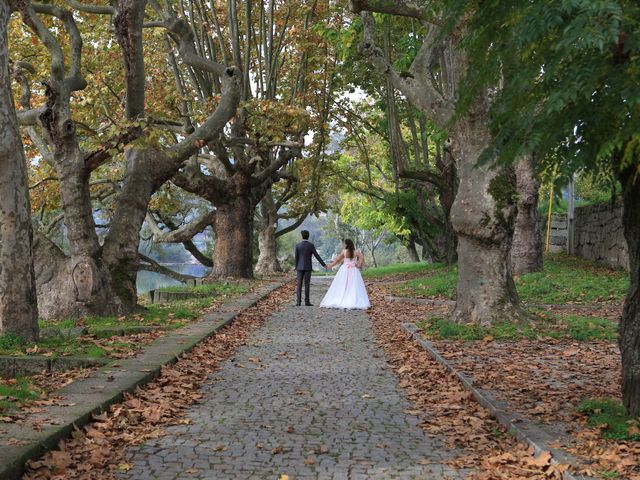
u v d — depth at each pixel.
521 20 4.10
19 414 6.01
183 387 8.25
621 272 22.06
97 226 35.84
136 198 15.19
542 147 4.40
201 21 26.33
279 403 7.59
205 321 14.55
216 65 18.62
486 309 13.03
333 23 24.69
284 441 6.02
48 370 8.90
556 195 4.34
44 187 27.30
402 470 5.24
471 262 13.27
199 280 27.67
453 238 33.12
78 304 14.10
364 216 54.84
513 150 4.57
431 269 34.00
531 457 5.32
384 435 6.28
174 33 21.22
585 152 4.30
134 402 7.06
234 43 25.77
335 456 5.59
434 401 7.70
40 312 14.22
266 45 27.45
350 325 15.48
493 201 12.98
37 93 22.64
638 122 3.93
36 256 14.41
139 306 15.27
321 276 52.41
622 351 6.08
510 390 7.70
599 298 17.48
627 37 3.79
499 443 5.93
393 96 29.42
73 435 5.75
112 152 13.71
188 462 5.36
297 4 28.06
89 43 23.38
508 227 13.13
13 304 10.24
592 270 23.00
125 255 14.86
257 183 29.41
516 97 4.62
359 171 46.22
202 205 45.09
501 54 4.72
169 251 74.06
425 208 36.19
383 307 19.59
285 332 14.19
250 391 8.25
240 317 16.52
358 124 38.12
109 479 4.91
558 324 13.04
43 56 20.62
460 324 13.09
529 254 22.27
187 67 26.53
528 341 11.59
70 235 14.34
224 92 17.25
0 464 4.58
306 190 40.62
